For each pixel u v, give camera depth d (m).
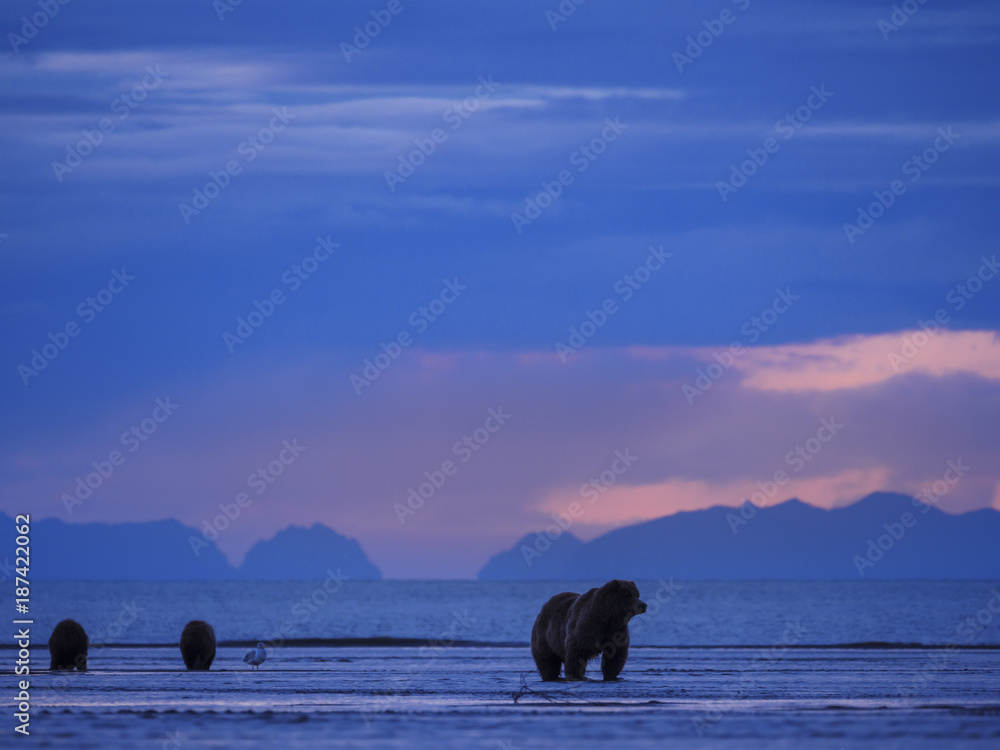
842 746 54.50
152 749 53.62
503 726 62.25
